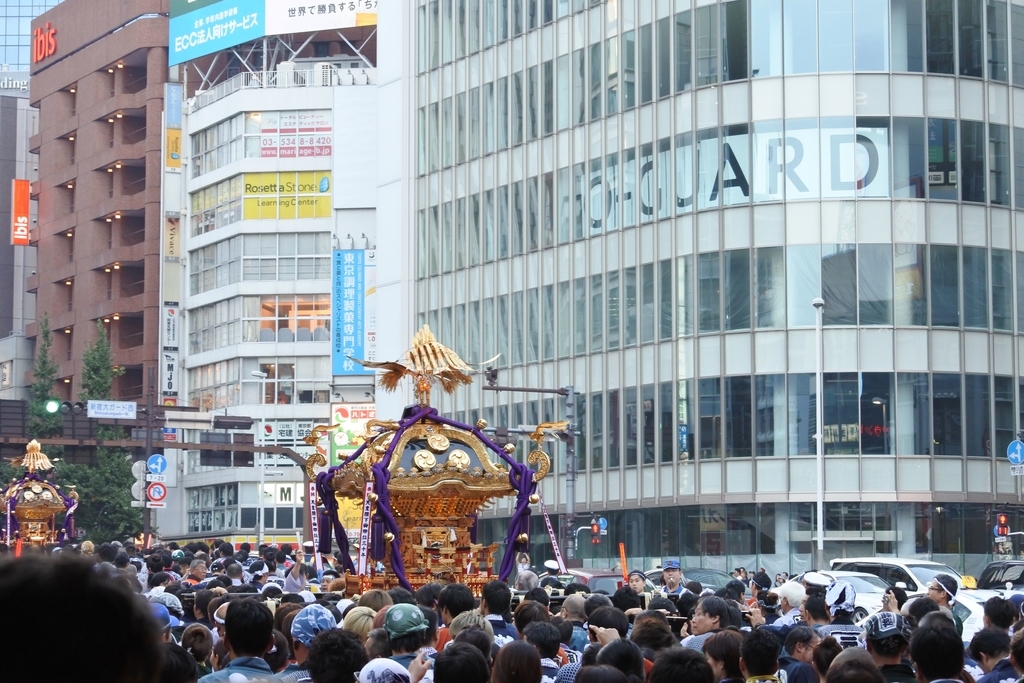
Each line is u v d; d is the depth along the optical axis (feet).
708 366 172.76
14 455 189.57
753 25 171.73
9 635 7.31
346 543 63.52
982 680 32.01
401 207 229.25
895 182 167.94
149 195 315.99
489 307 209.46
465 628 29.76
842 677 22.65
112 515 251.19
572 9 196.13
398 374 60.64
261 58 318.04
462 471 57.67
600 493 187.62
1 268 386.32
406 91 229.04
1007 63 173.47
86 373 262.88
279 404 292.61
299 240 295.48
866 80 168.35
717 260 172.65
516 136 205.57
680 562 175.32
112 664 7.46
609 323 187.62
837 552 163.73
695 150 175.83
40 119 361.92
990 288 170.40
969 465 166.81
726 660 28.66
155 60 320.70
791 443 166.30
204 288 308.19
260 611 28.60
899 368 165.99
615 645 27.45
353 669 24.89
